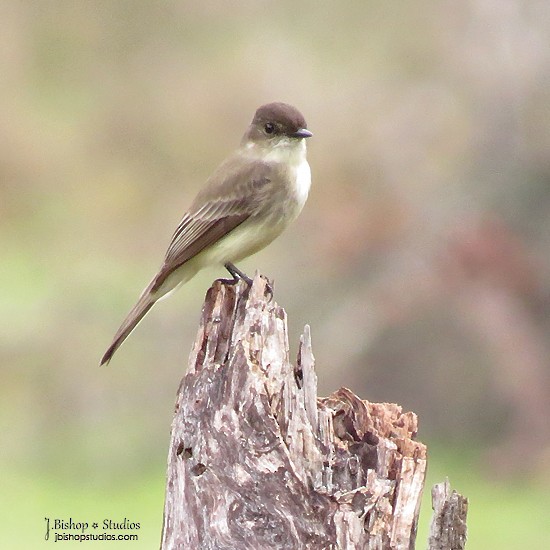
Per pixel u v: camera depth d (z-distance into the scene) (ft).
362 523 20.67
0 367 55.98
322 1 65.21
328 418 21.36
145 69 67.36
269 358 21.61
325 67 62.90
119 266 63.82
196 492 21.11
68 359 56.08
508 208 54.24
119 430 54.34
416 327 52.85
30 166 67.15
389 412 22.07
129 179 65.36
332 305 53.83
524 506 48.08
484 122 55.52
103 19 69.41
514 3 55.72
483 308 52.47
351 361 52.85
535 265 53.01
